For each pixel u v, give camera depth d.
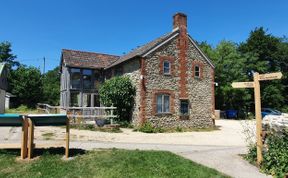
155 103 21.92
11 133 14.84
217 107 41.12
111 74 28.23
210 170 8.57
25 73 45.81
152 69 22.09
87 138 14.59
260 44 48.06
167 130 21.62
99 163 8.66
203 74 24.94
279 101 46.12
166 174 7.93
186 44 24.17
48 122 9.57
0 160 8.98
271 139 9.73
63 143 10.26
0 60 56.06
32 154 9.41
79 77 30.03
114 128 19.52
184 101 23.50
